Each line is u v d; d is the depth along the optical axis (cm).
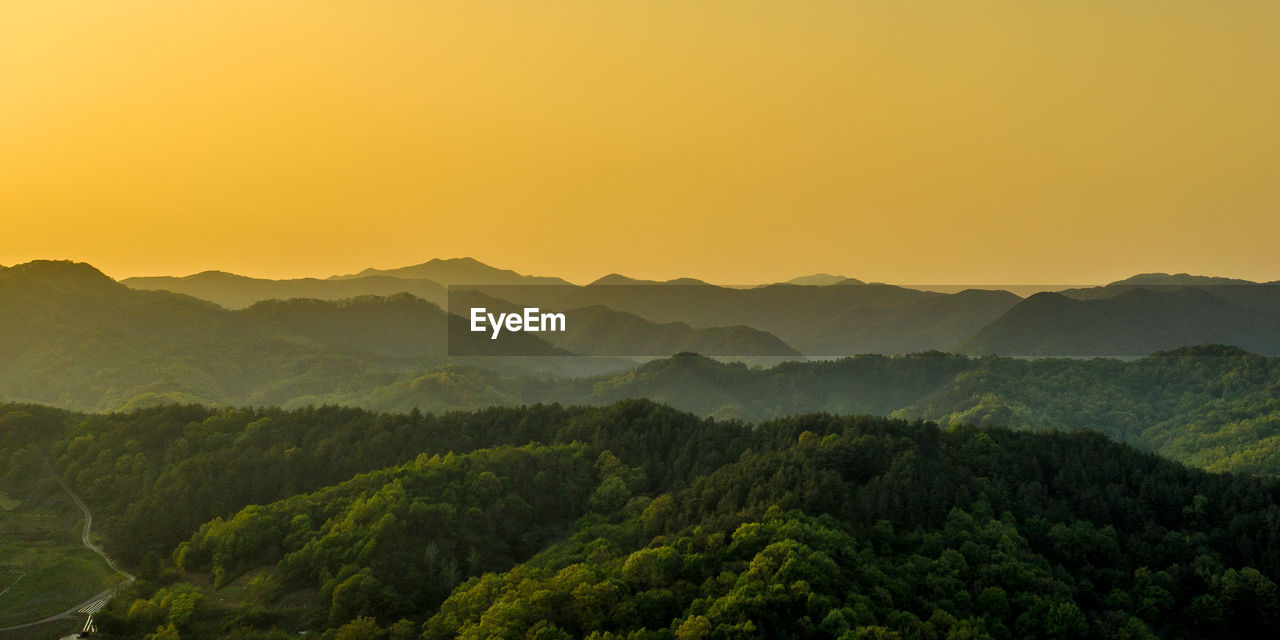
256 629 15050
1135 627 12925
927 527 15375
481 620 13188
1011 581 13638
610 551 16200
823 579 12525
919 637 11719
